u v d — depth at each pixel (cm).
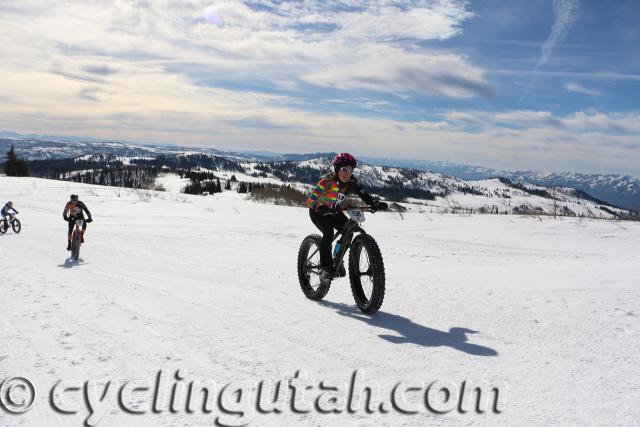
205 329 388
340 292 571
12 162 9250
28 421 230
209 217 2375
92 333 375
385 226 1880
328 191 504
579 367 296
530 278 656
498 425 222
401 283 617
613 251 1285
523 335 369
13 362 309
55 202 3644
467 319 422
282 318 429
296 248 1144
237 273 709
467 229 1778
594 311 441
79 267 767
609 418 225
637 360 307
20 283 610
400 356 322
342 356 322
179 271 729
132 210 2847
